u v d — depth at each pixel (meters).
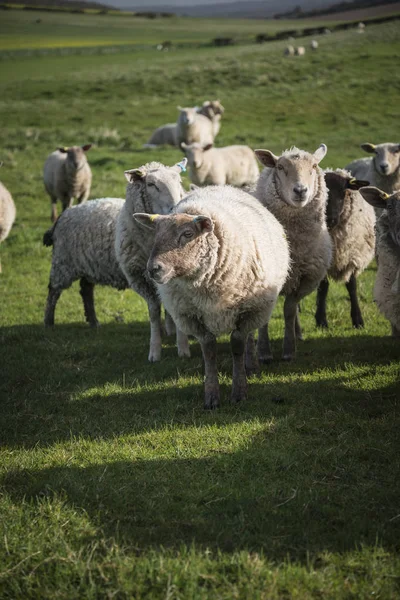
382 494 4.71
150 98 39.06
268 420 6.18
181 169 8.77
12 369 8.17
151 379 7.63
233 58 51.75
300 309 10.81
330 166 23.09
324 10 189.12
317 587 3.77
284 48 56.12
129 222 8.38
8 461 5.62
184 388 7.27
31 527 4.49
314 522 4.43
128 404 6.92
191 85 41.72
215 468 5.30
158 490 4.98
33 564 4.10
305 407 6.47
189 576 3.88
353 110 33.50
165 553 4.12
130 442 5.93
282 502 4.73
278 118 32.88
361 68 42.03
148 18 167.75
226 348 8.70
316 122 31.80
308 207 7.77
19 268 14.18
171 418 6.38
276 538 4.27
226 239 6.14
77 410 6.84
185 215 5.93
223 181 19.73
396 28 61.12
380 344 8.48
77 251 9.79
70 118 34.28
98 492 4.96
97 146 28.06
